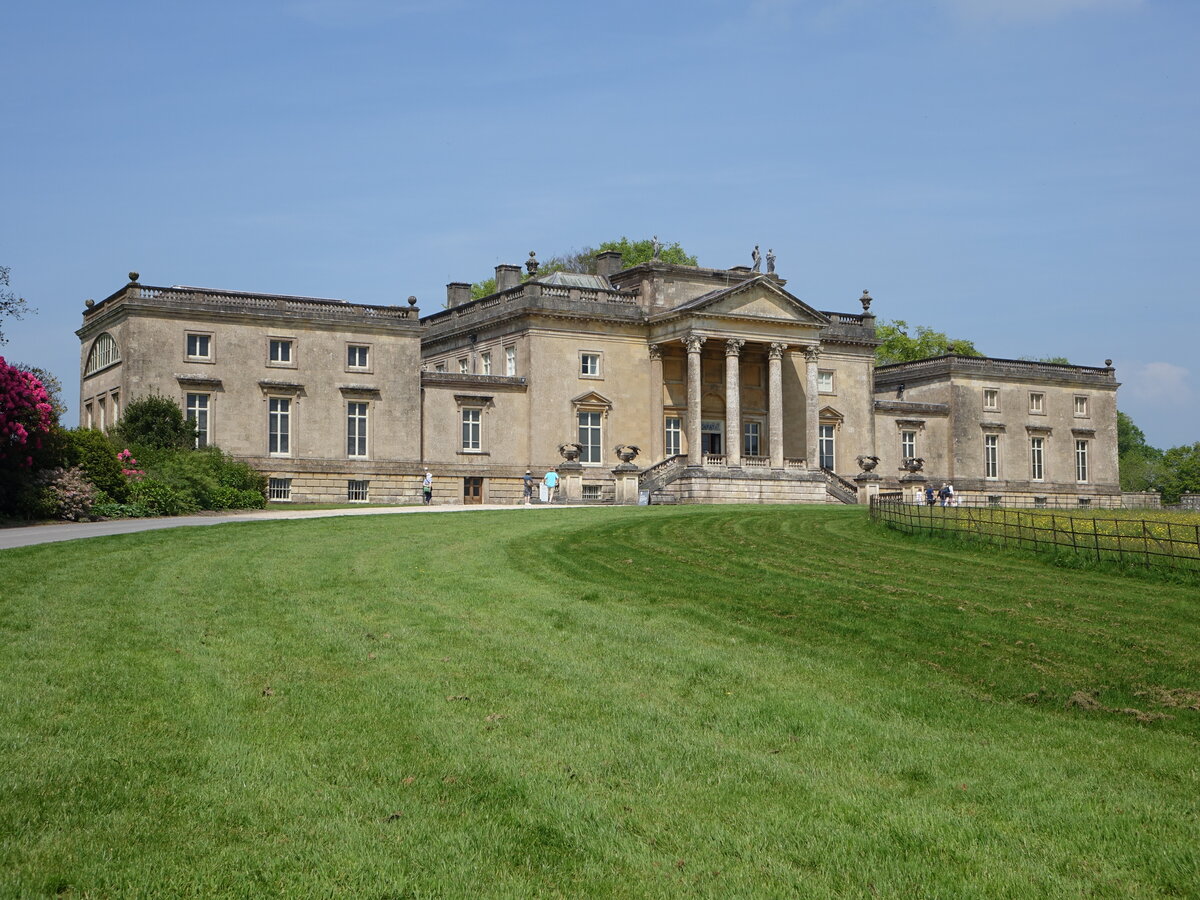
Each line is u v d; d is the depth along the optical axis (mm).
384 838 11430
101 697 15711
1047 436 93375
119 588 24078
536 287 72375
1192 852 11367
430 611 22984
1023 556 31734
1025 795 12953
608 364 74062
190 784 12648
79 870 10430
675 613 23234
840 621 22250
